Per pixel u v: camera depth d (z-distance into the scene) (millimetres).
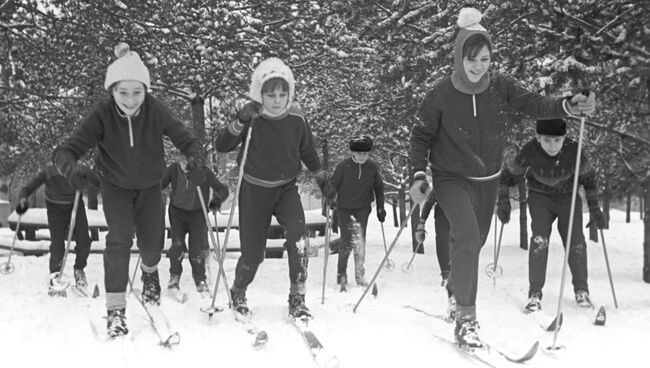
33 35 8883
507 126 3902
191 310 4223
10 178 19891
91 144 3674
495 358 3219
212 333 3566
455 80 3766
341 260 6320
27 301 4500
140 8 7910
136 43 7980
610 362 3246
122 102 3619
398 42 7934
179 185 5555
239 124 3846
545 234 5066
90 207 11602
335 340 3471
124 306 3586
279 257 9250
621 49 6832
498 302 5141
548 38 6965
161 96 10539
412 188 3754
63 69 8852
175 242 5684
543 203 5137
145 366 3020
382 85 9195
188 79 8766
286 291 5996
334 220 10023
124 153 3725
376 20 7742
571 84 6809
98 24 7746
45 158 12938
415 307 4738
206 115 12602
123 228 3727
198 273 5703
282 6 9516
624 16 6797
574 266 5164
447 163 3799
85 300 4645
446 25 7242
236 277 4129
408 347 3365
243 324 3785
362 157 6348
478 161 3768
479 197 3846
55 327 3639
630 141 8984
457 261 3545
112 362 3059
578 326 4191
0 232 13992
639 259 10547
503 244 14172
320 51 9773
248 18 9109
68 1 7832
